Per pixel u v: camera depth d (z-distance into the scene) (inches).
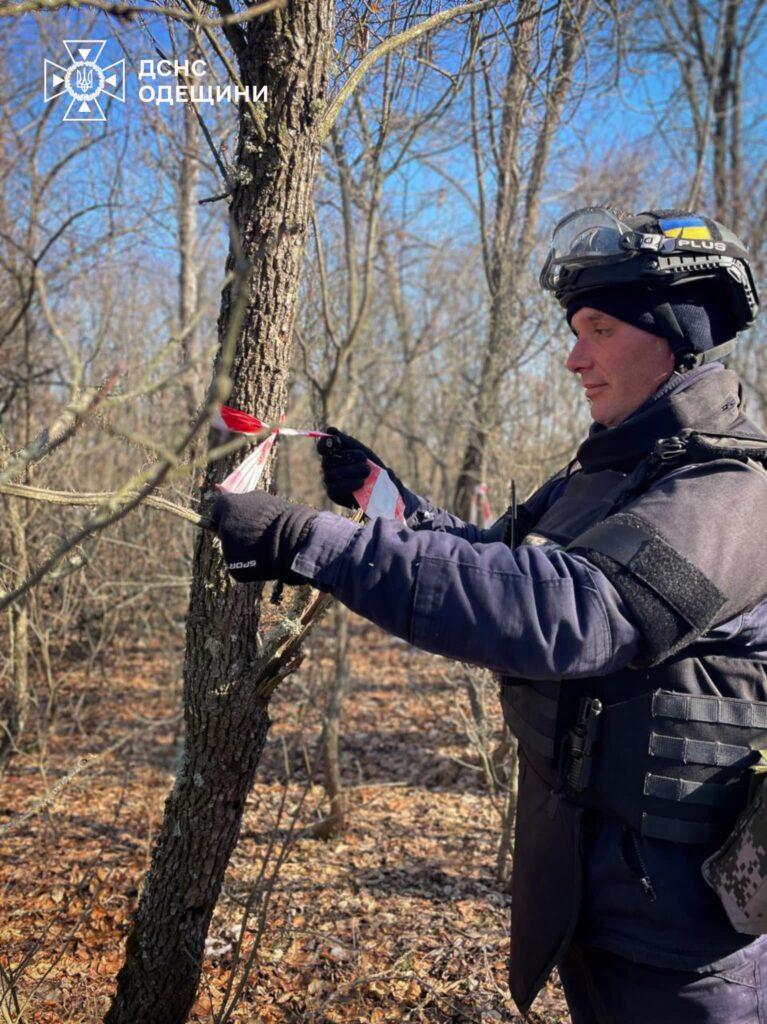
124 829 131.0
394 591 42.8
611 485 51.7
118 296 223.9
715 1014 46.3
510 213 177.9
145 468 61.1
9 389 173.8
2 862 118.0
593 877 48.9
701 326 50.6
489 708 164.9
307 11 52.9
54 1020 79.6
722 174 341.4
